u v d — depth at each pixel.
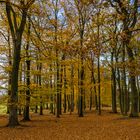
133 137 13.99
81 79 33.66
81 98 34.31
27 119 28.06
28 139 14.84
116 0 19.64
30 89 25.95
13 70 20.89
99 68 37.19
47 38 26.92
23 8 20.16
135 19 22.08
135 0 20.05
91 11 29.25
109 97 55.28
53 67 29.23
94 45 18.53
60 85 33.62
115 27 25.91
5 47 25.95
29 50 25.23
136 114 24.50
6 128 19.88
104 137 14.46
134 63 22.98
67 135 15.87
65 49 19.42
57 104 33.47
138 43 29.20
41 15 24.28
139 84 46.34
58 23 30.66
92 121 25.16
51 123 24.42
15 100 20.84
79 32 30.12
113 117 28.92
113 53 36.66
